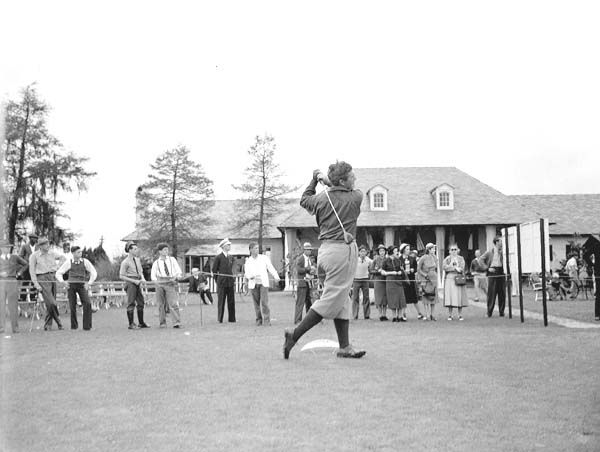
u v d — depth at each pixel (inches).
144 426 238.1
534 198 2659.9
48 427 237.9
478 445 210.1
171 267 705.0
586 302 1113.4
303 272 726.5
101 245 1867.6
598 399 274.8
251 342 497.0
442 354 408.5
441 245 2223.2
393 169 2418.8
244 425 236.7
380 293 775.1
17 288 658.8
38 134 1752.0
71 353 445.4
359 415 249.1
